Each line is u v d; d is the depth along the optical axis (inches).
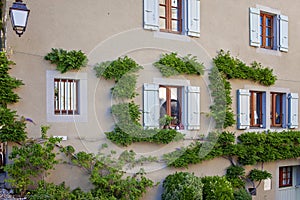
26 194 240.4
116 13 288.0
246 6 362.3
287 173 401.4
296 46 402.3
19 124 245.8
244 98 351.3
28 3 255.6
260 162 362.9
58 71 263.6
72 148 262.8
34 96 255.4
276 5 386.0
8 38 248.8
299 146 386.6
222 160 338.6
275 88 379.6
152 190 296.2
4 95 241.9
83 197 251.1
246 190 337.1
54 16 264.4
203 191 297.7
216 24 339.9
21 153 237.6
